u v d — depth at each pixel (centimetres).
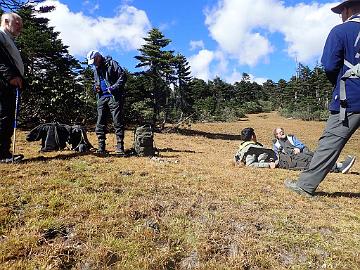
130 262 251
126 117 1980
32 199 345
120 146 679
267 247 282
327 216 359
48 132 670
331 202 416
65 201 345
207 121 3722
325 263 266
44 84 1348
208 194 407
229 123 3738
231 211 354
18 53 514
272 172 602
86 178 433
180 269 255
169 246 276
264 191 442
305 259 271
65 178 427
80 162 535
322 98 6044
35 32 1641
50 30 1911
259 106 6919
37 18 1794
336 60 392
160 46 2223
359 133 2992
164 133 1806
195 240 287
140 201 358
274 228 320
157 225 310
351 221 348
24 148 700
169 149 923
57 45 1672
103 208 335
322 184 528
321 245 291
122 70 671
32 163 500
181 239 288
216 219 329
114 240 274
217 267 251
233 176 530
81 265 248
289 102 6975
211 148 1104
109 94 667
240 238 294
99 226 296
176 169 546
